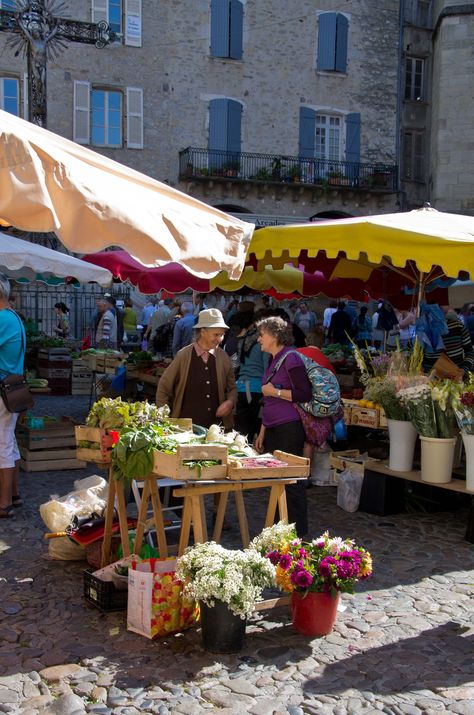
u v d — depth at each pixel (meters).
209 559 3.85
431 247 6.02
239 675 3.64
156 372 10.60
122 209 4.03
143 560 4.37
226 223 4.74
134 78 24.61
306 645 3.99
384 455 7.15
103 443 4.62
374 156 27.75
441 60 26.48
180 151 25.31
